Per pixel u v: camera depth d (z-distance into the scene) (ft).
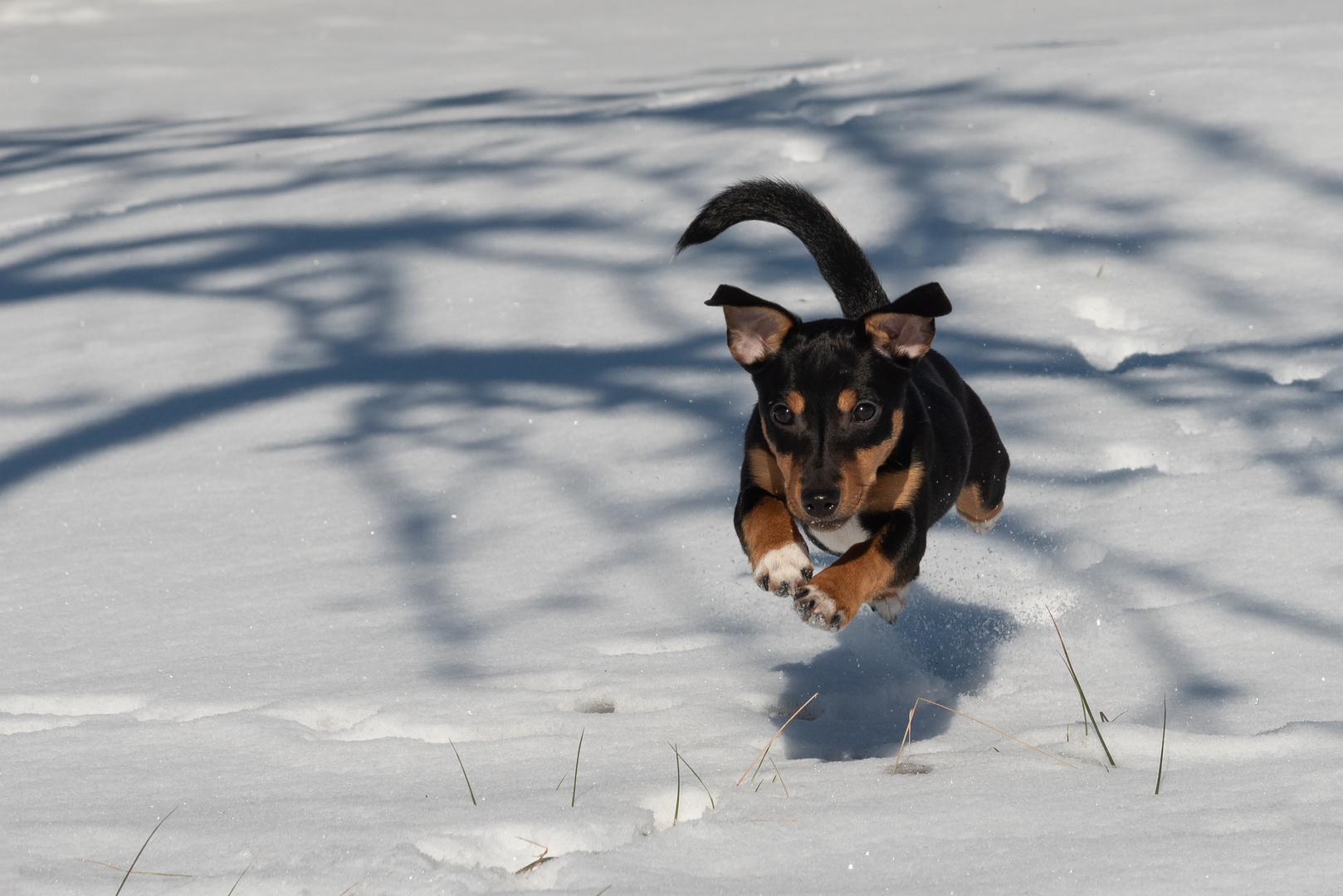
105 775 14.39
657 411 26.30
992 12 76.59
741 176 38.11
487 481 23.93
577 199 38.01
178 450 26.00
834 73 47.24
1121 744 13.94
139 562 21.45
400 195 39.45
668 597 19.45
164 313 32.91
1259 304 28.84
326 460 25.16
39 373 29.99
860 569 15.08
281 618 19.22
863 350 16.44
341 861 11.72
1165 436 23.58
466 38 73.10
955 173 36.60
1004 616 18.52
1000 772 13.41
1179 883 10.53
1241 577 18.37
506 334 30.63
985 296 30.45
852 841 11.80
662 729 15.31
